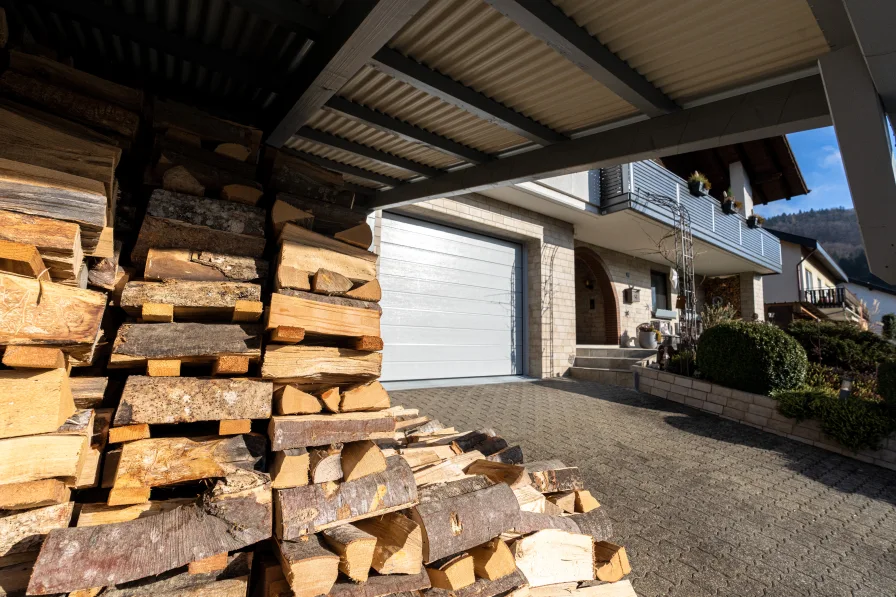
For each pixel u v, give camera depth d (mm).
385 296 7355
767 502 3789
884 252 3051
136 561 1403
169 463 1681
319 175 2764
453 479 2408
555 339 9492
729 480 4184
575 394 7480
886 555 3078
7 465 1307
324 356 2127
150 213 1953
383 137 3578
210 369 2045
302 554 1569
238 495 1684
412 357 7641
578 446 4832
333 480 1876
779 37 2256
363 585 1669
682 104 2859
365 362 2271
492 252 9016
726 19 2145
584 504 2617
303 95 2588
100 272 1803
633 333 13219
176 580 1487
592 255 12242
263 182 2727
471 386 7777
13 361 1331
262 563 1707
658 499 3705
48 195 1468
